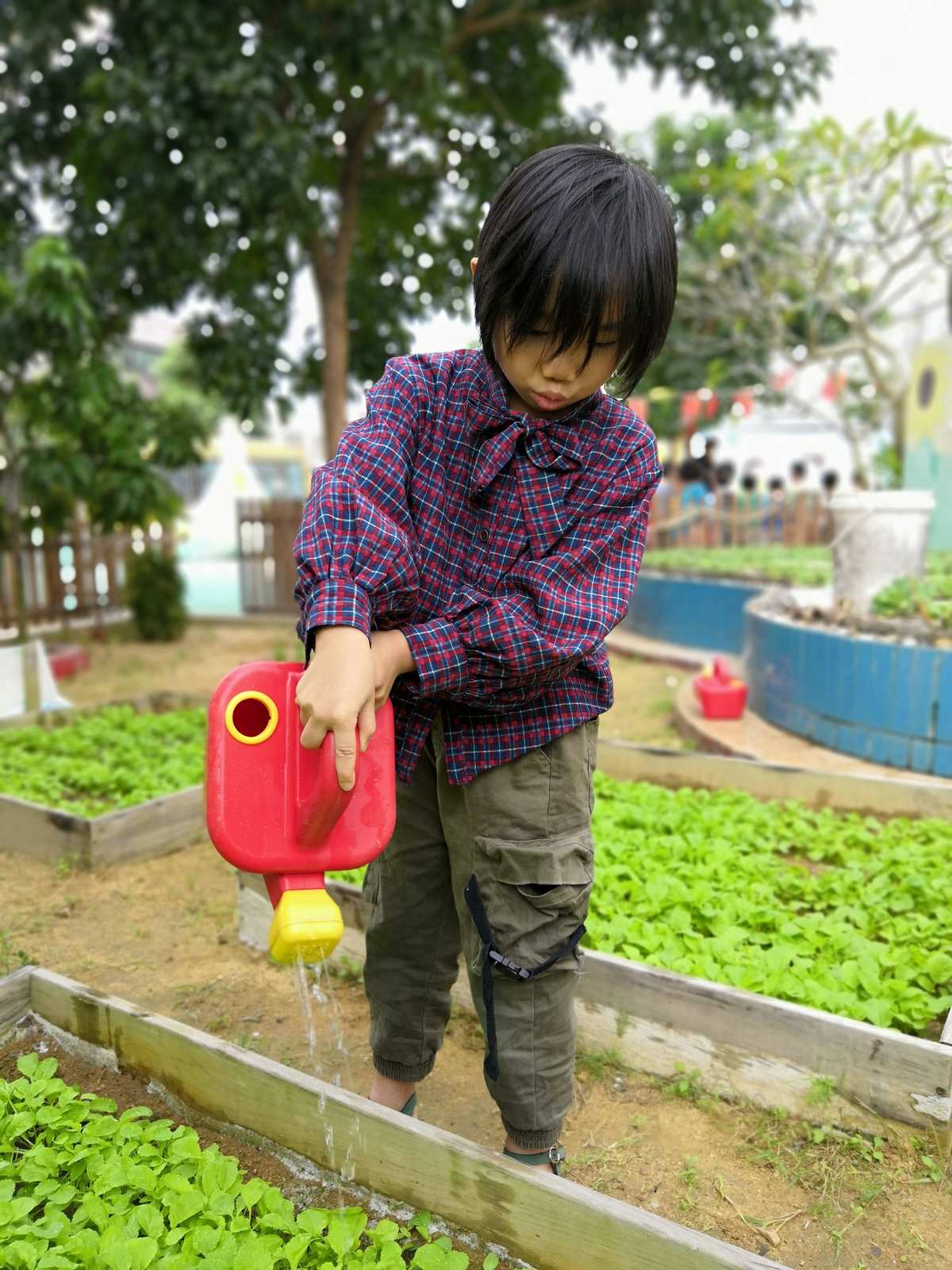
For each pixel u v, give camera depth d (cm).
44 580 1198
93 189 1025
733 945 276
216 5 907
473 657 154
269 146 879
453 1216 182
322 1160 198
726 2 1053
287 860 145
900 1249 196
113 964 314
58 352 897
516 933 171
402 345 1348
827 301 1398
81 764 483
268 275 1113
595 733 182
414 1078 207
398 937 196
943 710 479
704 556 1238
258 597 1409
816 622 591
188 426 1007
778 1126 234
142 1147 192
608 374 150
